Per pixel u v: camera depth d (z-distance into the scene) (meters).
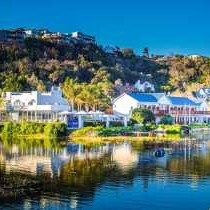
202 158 106.69
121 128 183.00
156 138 160.75
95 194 69.00
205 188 73.75
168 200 66.75
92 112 193.50
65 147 130.50
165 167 92.50
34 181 75.50
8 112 198.50
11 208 60.72
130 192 70.69
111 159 104.00
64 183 75.69
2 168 89.38
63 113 186.12
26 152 116.88
